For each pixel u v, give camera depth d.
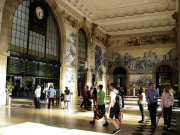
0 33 14.26
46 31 19.86
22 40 16.80
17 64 15.96
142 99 9.11
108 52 34.94
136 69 32.84
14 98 21.89
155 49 32.03
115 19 28.39
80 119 9.50
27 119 9.05
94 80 29.38
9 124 7.88
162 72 31.80
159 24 30.05
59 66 21.45
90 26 28.50
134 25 30.98
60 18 21.20
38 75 18.30
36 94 13.56
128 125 8.41
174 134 6.92
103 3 24.53
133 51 33.31
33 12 18.03
